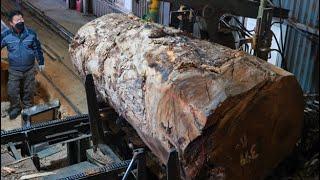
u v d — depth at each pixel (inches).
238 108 106.7
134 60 137.3
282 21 209.5
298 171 158.7
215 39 174.2
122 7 283.7
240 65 115.0
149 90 125.1
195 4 163.6
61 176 144.9
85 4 360.5
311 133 162.2
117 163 132.9
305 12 222.2
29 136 162.2
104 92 158.9
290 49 238.5
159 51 131.3
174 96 112.7
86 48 169.9
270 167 124.8
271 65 121.5
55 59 323.3
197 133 105.6
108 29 168.1
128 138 169.5
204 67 116.6
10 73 232.2
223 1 166.7
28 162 150.9
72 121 170.2
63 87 277.6
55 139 167.8
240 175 116.9
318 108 170.4
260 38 167.8
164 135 119.6
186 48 129.6
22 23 228.8
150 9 165.3
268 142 117.9
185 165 112.8
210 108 103.4
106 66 152.0
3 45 229.9
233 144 110.5
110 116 174.7
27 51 231.1
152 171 156.2
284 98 114.3
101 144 158.4
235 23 238.5
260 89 109.3
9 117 237.1
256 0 182.1
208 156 108.8
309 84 229.9
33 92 244.4
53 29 370.3
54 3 437.4
